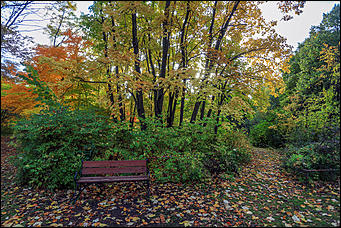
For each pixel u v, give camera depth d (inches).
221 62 254.8
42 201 154.2
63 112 207.5
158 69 292.8
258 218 121.8
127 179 157.1
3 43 390.3
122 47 226.7
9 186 193.2
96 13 260.2
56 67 223.5
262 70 278.8
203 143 225.8
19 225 118.8
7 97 333.4
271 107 576.7
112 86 274.1
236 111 261.0
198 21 253.0
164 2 200.7
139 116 251.3
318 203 138.2
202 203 145.5
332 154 182.7
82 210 136.1
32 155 186.5
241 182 193.2
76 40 280.8
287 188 173.9
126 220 120.3
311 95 377.1
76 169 179.9
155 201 149.2
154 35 243.3
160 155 204.8
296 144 293.9
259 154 355.9
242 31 287.9
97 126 217.0
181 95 245.8
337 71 276.4
